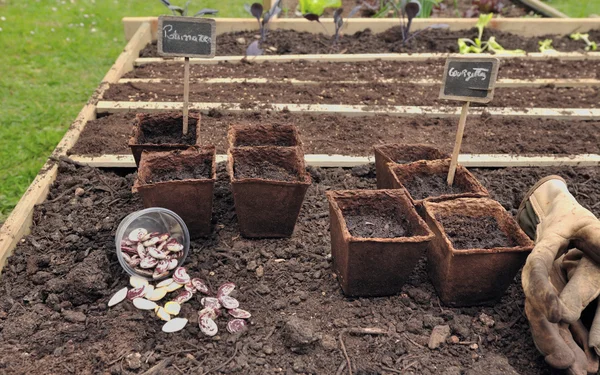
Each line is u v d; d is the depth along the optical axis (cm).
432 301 45
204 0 137
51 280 44
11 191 66
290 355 39
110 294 44
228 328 41
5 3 125
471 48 93
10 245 48
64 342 40
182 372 38
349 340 41
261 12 91
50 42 108
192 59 86
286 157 51
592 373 38
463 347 41
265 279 46
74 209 54
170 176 50
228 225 53
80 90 92
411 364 39
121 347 39
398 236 45
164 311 42
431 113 72
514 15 122
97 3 131
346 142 65
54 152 60
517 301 45
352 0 130
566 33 102
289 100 74
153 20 96
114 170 61
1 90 89
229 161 49
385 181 53
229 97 74
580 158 63
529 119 72
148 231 48
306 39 96
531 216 48
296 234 52
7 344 40
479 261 41
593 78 84
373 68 86
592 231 39
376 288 44
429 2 109
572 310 38
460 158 63
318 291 45
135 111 71
